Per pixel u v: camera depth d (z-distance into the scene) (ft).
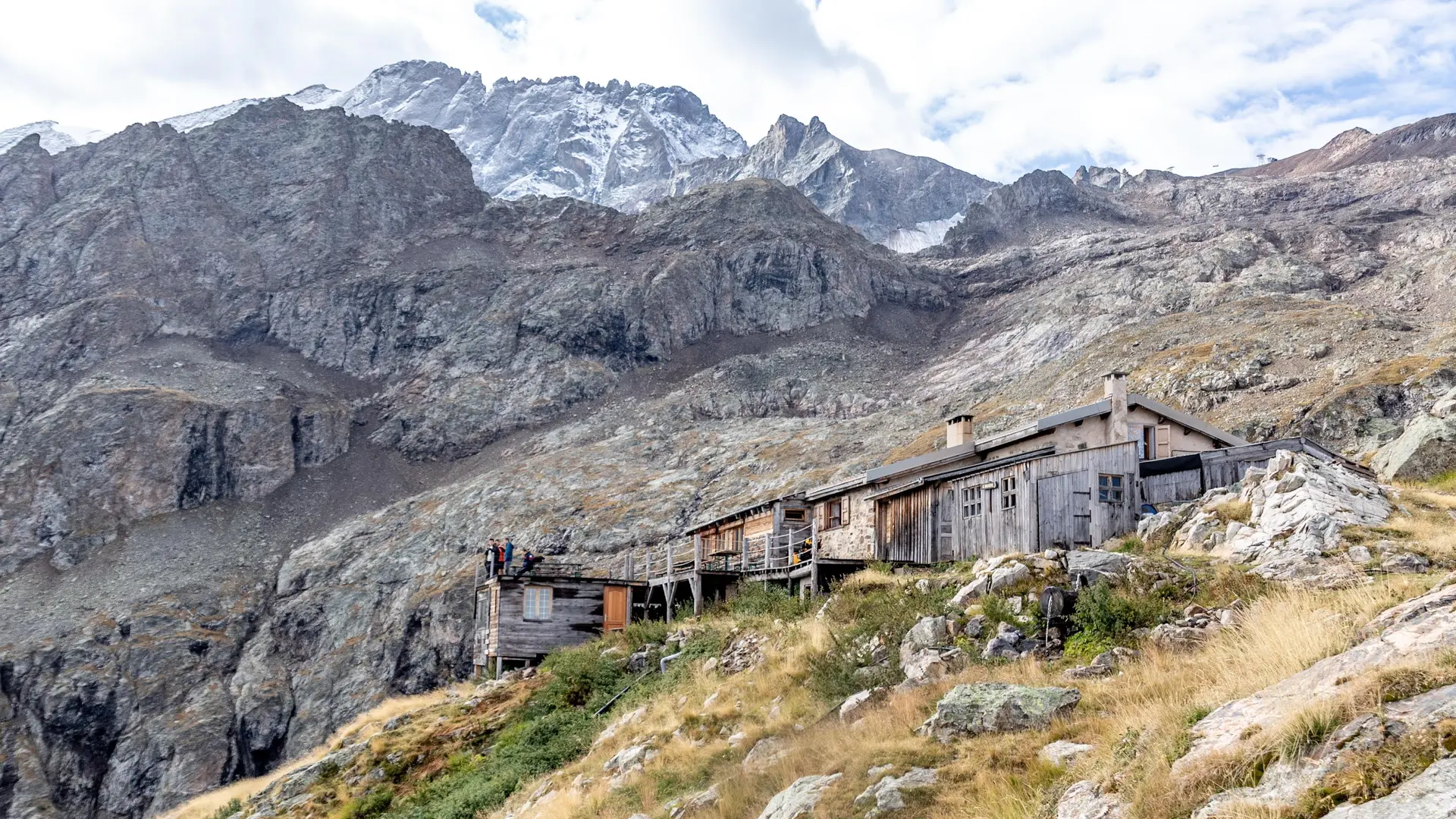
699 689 95.04
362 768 116.98
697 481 469.57
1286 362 371.56
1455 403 134.82
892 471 141.90
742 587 138.31
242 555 499.10
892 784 47.78
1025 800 41.55
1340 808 27.20
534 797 88.33
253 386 645.51
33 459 539.70
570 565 165.78
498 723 116.78
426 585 419.13
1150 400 134.21
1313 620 48.47
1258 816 28.76
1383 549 71.31
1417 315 487.20
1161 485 112.68
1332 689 34.06
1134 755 39.14
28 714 381.19
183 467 555.69
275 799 118.73
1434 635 35.06
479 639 168.66
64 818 353.10
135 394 585.22
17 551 493.36
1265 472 92.94
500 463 586.45
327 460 611.47
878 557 139.23
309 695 385.09
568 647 155.22
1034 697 52.06
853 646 77.77
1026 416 421.59
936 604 76.95
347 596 426.92
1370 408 286.87
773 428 546.67
